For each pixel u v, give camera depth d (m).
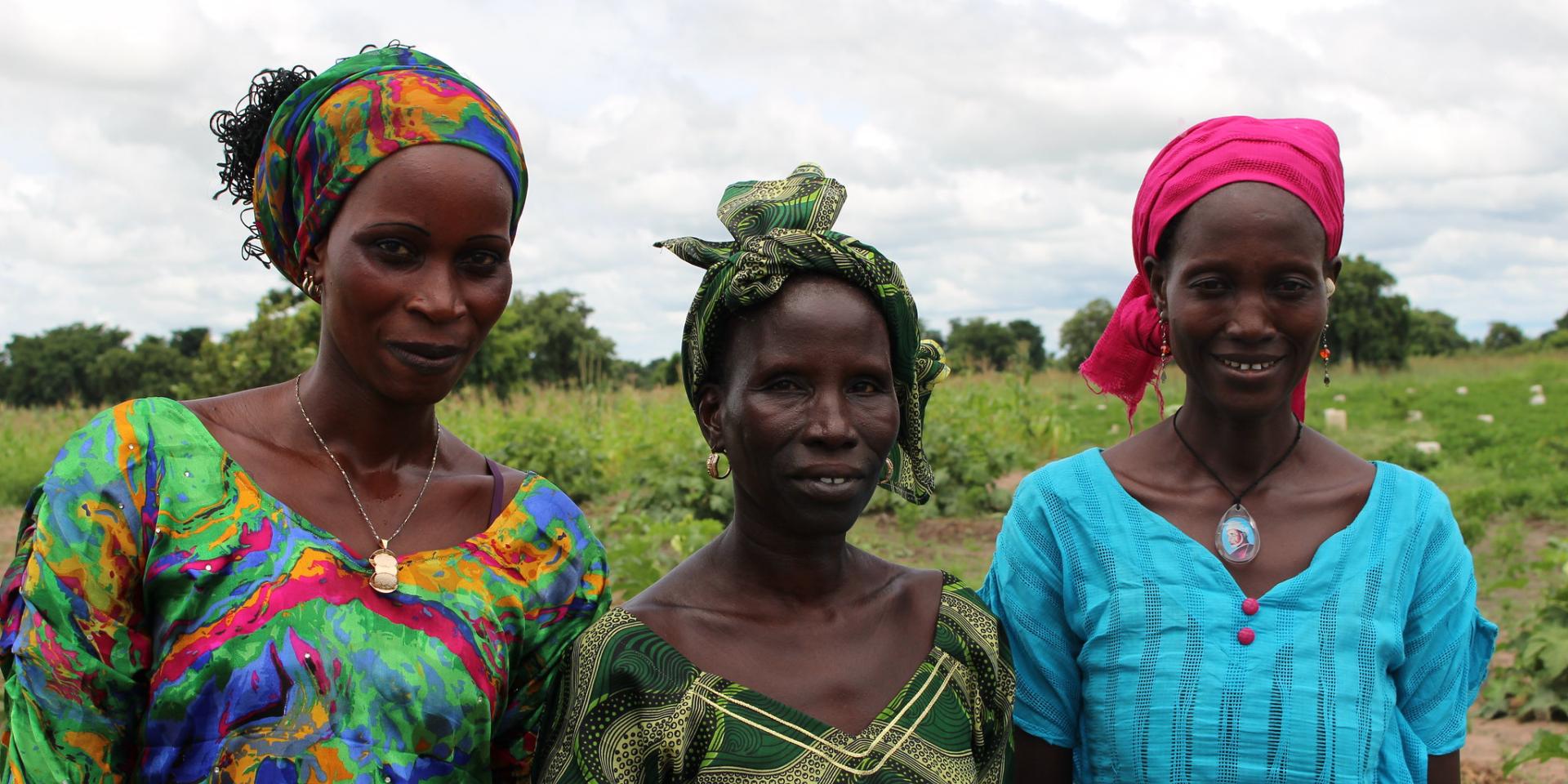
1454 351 82.75
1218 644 2.26
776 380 1.97
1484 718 6.15
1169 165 2.37
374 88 1.99
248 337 20.42
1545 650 6.18
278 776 1.87
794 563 2.06
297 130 2.04
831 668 2.02
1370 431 20.92
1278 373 2.26
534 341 28.70
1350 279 52.69
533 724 2.24
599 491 14.58
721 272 2.02
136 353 58.47
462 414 19.05
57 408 26.08
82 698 1.89
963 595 2.21
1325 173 2.27
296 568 1.95
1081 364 2.82
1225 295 2.25
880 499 11.90
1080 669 2.45
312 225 2.04
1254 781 2.21
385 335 2.00
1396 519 2.32
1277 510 2.36
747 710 1.91
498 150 2.06
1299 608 2.26
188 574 1.90
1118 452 2.52
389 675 1.96
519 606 2.15
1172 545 2.35
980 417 16.44
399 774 1.95
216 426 2.07
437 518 2.17
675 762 1.89
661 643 1.98
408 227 1.97
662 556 7.52
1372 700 2.22
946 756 1.99
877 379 2.00
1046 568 2.45
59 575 1.87
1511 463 15.17
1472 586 2.37
